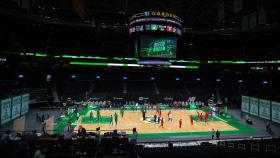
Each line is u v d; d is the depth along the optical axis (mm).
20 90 36781
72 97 43250
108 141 13578
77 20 45094
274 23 35781
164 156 11570
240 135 23188
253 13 29875
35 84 43438
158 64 27656
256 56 47688
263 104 31219
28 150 10898
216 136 22016
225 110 34312
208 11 36281
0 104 22500
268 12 29703
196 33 47031
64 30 46094
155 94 46094
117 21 45375
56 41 49281
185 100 45906
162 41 27344
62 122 27516
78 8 22062
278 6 28328
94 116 31859
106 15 42406
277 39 44469
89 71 49156
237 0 25000
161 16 26344
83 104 39156
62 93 43844
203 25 46656
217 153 12180
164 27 26438
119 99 44156
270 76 44344
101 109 38438
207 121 30141
